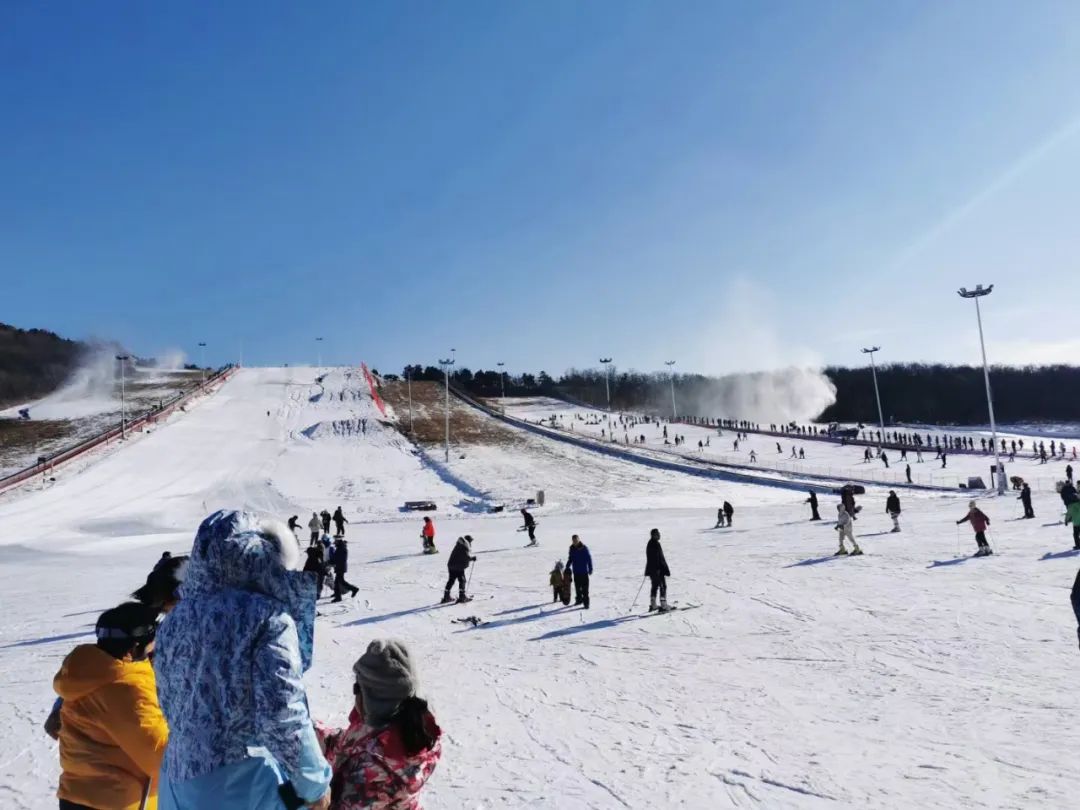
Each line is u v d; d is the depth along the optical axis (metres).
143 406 87.75
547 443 73.94
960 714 7.56
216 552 2.62
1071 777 5.87
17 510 40.44
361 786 2.69
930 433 98.25
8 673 10.82
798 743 7.02
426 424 85.75
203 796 2.42
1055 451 62.72
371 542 30.52
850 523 20.11
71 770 3.15
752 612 13.62
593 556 23.23
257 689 2.43
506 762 6.74
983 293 43.41
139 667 3.27
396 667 2.80
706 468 54.97
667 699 8.73
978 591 13.89
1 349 127.69
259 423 78.19
